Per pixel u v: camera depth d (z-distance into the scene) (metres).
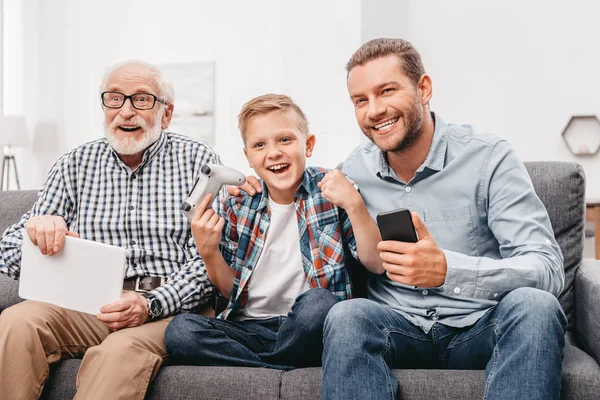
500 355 1.17
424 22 4.78
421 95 1.53
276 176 1.60
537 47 4.62
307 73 4.46
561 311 1.18
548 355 1.12
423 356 1.43
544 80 4.61
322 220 1.60
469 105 4.73
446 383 1.25
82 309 1.51
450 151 1.55
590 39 4.54
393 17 4.62
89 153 1.87
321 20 4.45
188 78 4.97
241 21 4.86
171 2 5.02
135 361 1.39
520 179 1.48
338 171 1.53
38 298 1.54
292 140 1.61
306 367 1.45
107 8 5.14
